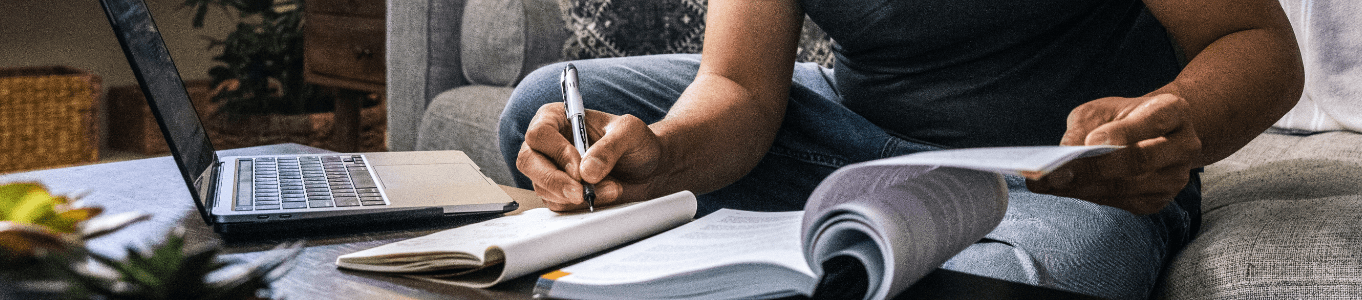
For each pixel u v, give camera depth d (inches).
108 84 124.2
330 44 91.7
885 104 38.4
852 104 40.5
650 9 69.3
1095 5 33.0
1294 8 48.2
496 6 69.8
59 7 121.0
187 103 28.3
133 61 18.3
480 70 72.0
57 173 28.7
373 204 22.1
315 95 118.2
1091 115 20.8
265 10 121.0
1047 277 22.8
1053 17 32.5
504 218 20.6
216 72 117.6
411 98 73.8
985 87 34.9
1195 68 25.7
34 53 119.6
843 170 13.7
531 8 69.0
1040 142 35.1
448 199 23.5
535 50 69.6
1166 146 19.9
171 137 19.0
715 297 14.0
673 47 69.6
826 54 64.5
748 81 32.5
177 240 11.6
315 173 27.0
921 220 14.2
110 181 27.4
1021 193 30.9
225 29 131.6
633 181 24.6
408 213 22.0
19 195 14.1
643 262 15.1
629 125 23.4
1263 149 45.0
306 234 20.8
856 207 13.5
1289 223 27.7
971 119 35.5
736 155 29.9
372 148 109.8
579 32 70.5
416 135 74.1
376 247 17.9
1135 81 34.4
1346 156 40.2
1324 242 25.0
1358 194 32.3
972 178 17.1
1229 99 24.3
